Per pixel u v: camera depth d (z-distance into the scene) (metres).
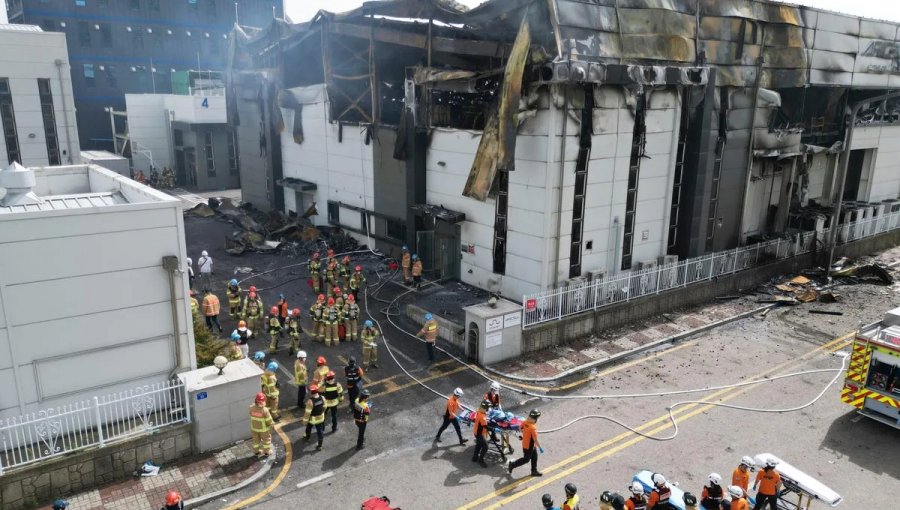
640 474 13.12
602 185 22.53
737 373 19.31
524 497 13.09
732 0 24.52
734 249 27.66
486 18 21.59
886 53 33.44
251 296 21.84
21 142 30.95
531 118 21.08
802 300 26.19
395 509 11.41
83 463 12.94
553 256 21.78
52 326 13.29
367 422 15.71
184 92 61.16
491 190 23.27
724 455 14.77
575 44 19.98
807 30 28.20
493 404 14.81
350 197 32.72
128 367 14.41
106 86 64.94
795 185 31.64
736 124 26.16
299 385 16.66
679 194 25.52
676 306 24.77
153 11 65.81
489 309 19.69
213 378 14.66
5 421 12.95
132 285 14.13
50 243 12.98
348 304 21.33
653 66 21.53
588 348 20.94
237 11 70.25
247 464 14.05
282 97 35.50
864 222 33.94
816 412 16.91
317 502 12.88
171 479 13.41
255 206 42.09
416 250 27.59
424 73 24.23
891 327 16.14
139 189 16.00
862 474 14.11
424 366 19.44
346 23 28.33
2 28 32.84
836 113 32.47
